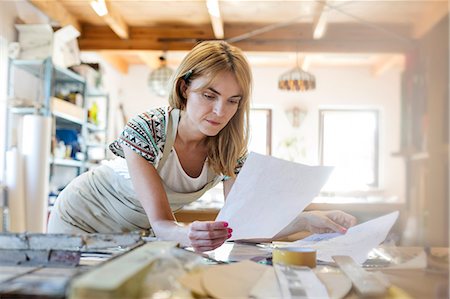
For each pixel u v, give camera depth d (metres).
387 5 3.82
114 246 0.73
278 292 0.58
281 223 0.97
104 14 3.87
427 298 0.60
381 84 6.58
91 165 4.56
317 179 0.92
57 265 0.68
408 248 0.80
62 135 4.25
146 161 1.05
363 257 0.85
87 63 4.79
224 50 1.06
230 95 1.05
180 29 4.83
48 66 3.51
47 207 3.18
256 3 4.14
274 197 0.91
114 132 6.32
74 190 1.34
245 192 0.90
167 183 1.19
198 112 1.06
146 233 1.32
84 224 1.33
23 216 3.00
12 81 3.45
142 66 6.73
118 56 6.30
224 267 0.69
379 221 0.94
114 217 1.31
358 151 6.46
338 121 6.67
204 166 1.24
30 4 3.74
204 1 4.07
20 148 3.36
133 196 1.24
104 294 0.43
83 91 4.38
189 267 0.60
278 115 6.68
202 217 2.60
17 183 2.96
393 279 0.68
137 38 4.86
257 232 0.96
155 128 1.10
